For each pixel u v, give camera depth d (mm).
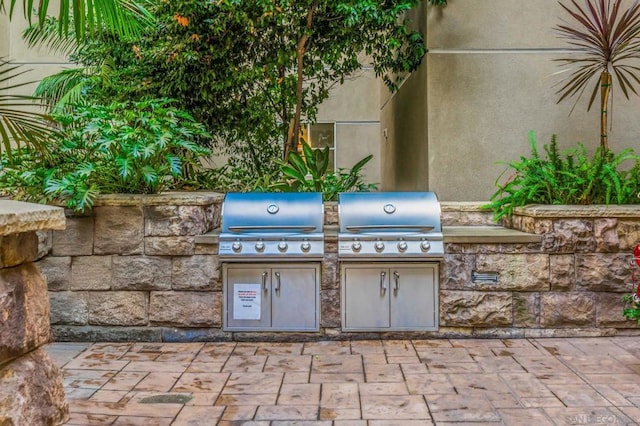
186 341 3932
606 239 3889
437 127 5527
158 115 4418
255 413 2635
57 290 3936
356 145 9273
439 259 3865
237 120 6000
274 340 3938
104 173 4258
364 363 3408
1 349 1491
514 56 5512
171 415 2607
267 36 5609
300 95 6027
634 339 3861
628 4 5301
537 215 3914
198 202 3945
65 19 3367
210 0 5199
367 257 3844
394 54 6707
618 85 5473
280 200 4031
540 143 5531
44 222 1656
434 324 3943
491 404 2727
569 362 3381
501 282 3934
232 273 3936
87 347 3793
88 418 2562
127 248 3943
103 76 5457
